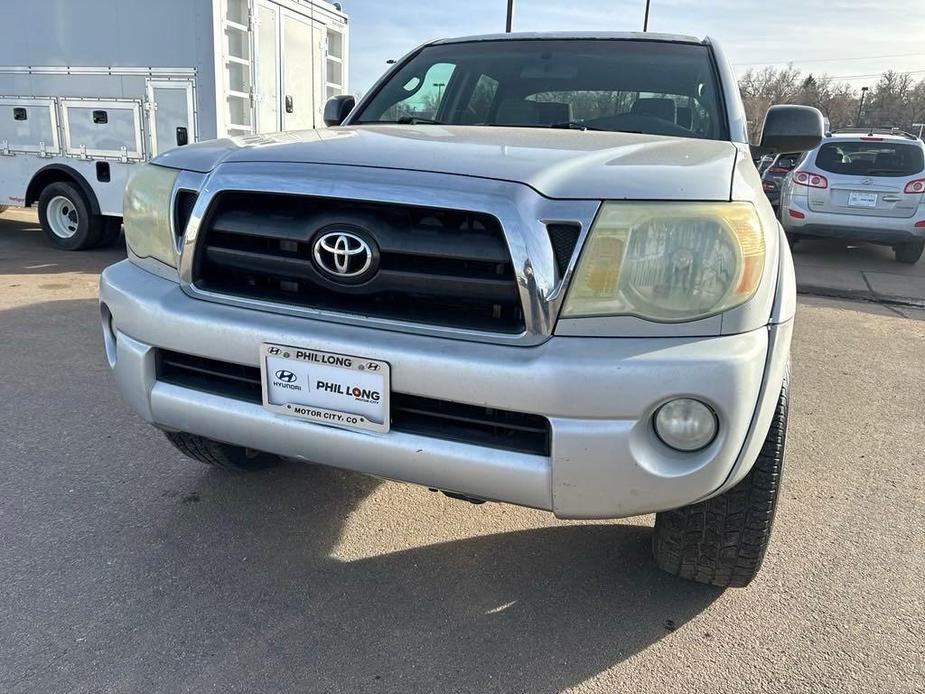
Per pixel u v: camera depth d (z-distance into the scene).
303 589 2.37
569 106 3.14
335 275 1.88
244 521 2.75
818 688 2.00
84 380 4.12
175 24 7.23
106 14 7.46
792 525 2.84
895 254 9.90
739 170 2.00
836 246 11.26
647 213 1.75
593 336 1.75
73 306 5.75
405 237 1.83
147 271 2.27
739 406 1.73
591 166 1.89
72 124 7.88
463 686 1.98
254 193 1.98
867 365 5.04
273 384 1.95
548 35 3.54
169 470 3.11
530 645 2.15
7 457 3.17
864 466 3.39
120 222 8.59
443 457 1.82
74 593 2.29
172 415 2.13
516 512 2.89
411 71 3.62
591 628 2.23
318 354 1.87
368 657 2.08
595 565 2.55
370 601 2.32
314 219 1.91
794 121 2.99
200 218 2.06
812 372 4.83
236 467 2.96
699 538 2.15
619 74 3.19
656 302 1.74
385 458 1.87
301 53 8.60
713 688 2.00
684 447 1.76
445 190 1.79
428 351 1.78
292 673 2.01
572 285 1.75
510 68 3.38
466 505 2.93
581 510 1.80
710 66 3.16
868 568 2.56
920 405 4.25
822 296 7.39
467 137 2.28
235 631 2.16
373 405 1.85
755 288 1.79
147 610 2.23
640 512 1.82
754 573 2.21
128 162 7.72
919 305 7.12
